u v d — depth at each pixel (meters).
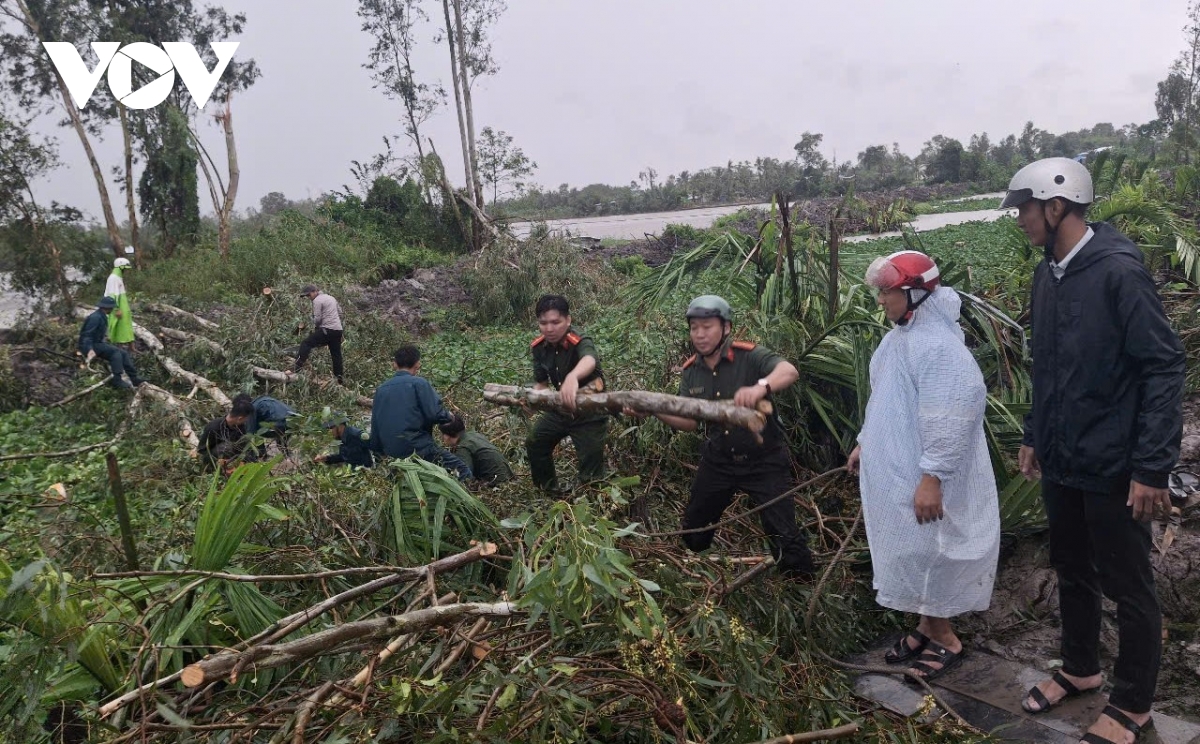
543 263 18.17
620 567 2.53
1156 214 7.53
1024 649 3.55
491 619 2.84
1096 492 2.85
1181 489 4.04
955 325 3.33
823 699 3.00
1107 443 2.80
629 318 7.17
